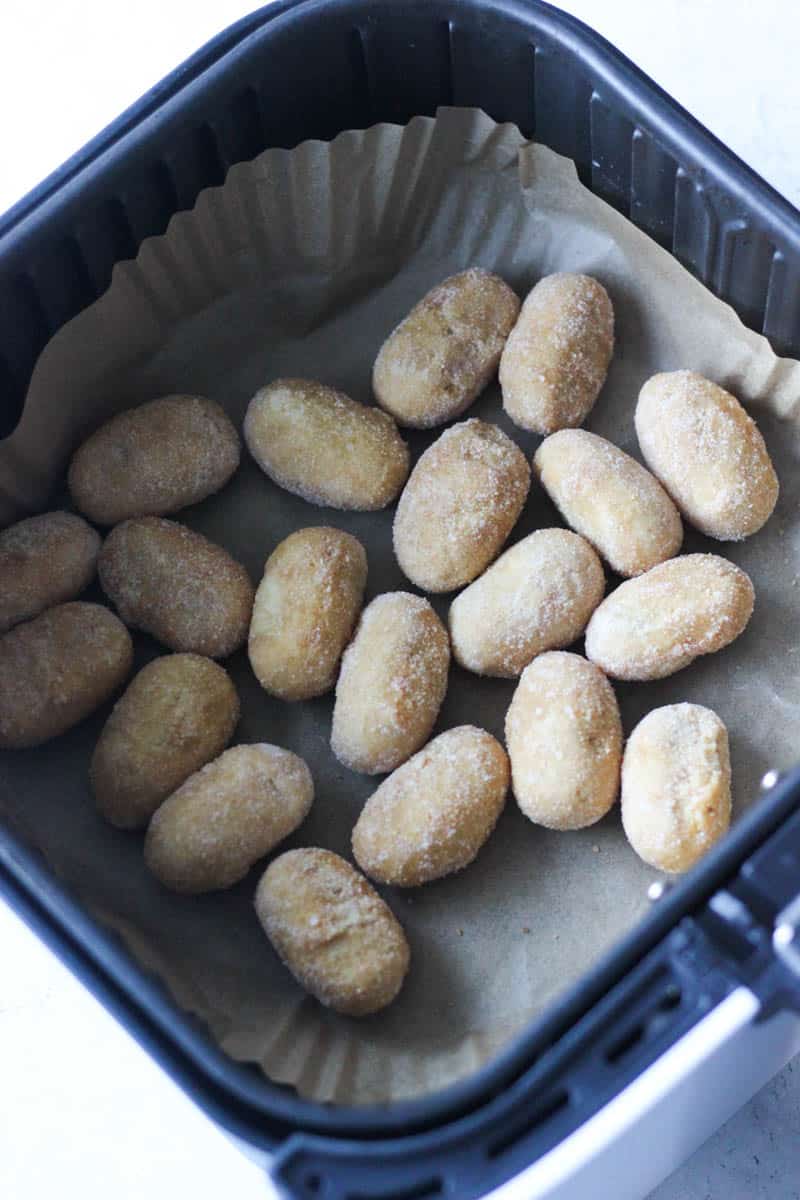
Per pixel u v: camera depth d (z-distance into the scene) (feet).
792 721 1.95
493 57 2.02
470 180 2.10
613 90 1.96
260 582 2.02
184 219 2.03
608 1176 1.67
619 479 1.98
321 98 2.06
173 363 2.11
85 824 1.94
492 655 1.96
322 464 2.03
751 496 1.97
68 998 2.02
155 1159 1.97
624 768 1.89
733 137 2.26
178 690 1.94
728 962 1.57
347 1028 1.84
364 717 1.92
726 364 2.04
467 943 1.88
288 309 2.13
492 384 2.11
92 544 2.03
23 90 2.33
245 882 1.92
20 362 2.01
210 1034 1.70
